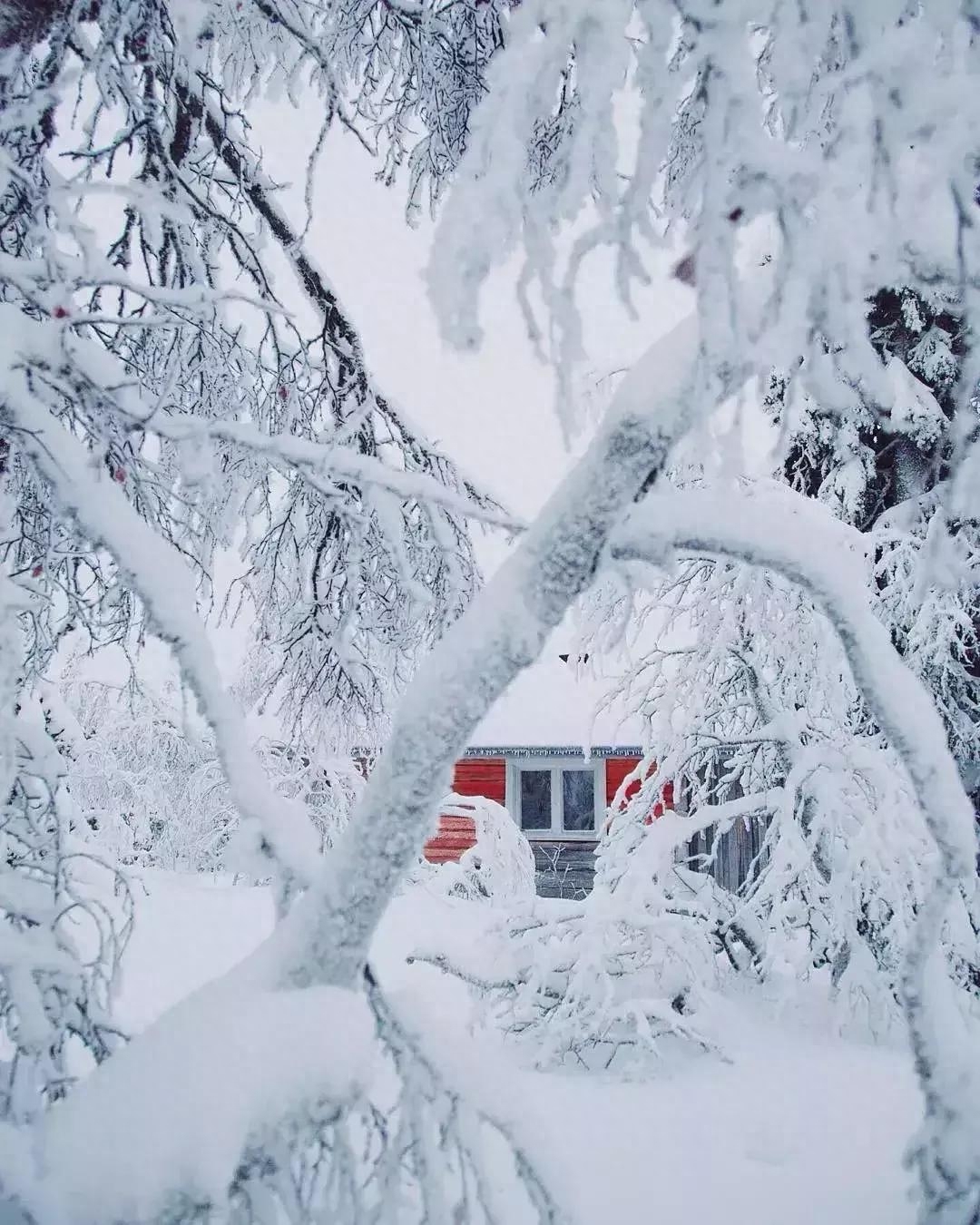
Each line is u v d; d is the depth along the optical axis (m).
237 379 4.83
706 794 8.06
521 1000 5.56
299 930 2.21
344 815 9.88
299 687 5.82
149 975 6.29
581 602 7.61
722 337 1.69
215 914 7.87
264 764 10.02
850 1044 5.90
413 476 2.72
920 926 2.20
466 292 1.74
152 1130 1.78
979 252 1.66
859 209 1.63
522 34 1.81
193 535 4.82
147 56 3.78
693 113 3.55
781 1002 6.34
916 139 1.58
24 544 4.09
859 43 1.68
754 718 7.76
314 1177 2.09
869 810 6.50
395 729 2.22
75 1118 1.85
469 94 4.74
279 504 5.29
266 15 3.88
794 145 1.88
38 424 2.36
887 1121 4.46
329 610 5.50
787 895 6.93
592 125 1.77
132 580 2.36
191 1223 1.74
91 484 2.39
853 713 7.48
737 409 1.71
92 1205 1.70
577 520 2.17
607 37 1.74
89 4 3.23
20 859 2.76
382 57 4.81
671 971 5.83
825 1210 3.47
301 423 5.22
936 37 1.58
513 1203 3.29
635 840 7.36
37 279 2.51
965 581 2.29
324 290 5.02
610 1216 3.40
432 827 2.24
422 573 5.34
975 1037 2.43
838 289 1.66
